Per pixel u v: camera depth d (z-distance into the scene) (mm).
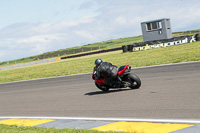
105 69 37031
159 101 29125
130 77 37469
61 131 22484
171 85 37188
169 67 57188
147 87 38219
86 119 26625
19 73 119438
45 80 73688
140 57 93375
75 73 79375
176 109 25047
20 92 56562
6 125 28328
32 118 31000
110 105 31125
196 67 50188
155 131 19484
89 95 40000
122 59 97625
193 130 18500
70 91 46969
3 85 78188
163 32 139750
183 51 87000
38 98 45219
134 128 21062
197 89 32062
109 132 20234
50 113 32438
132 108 28094
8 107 41438
